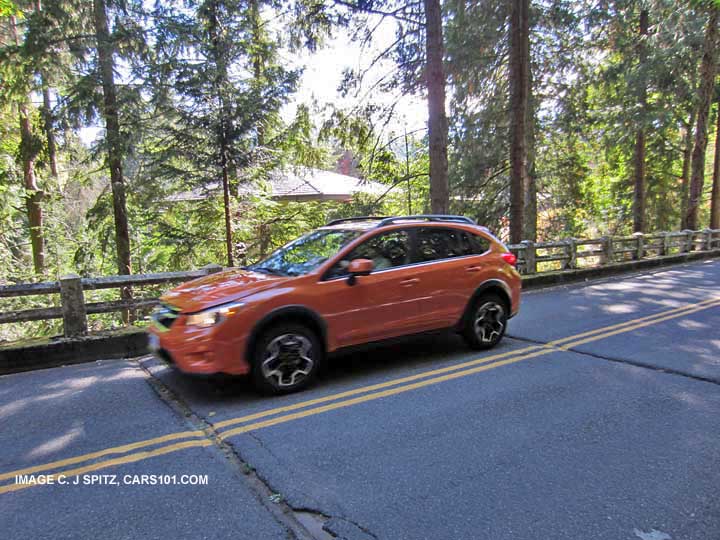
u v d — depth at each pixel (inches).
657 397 182.2
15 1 480.4
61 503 117.0
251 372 180.5
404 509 113.4
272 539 103.3
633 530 105.1
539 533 104.3
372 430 155.8
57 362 233.6
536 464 133.8
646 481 124.7
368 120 524.4
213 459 138.3
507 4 555.8
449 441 147.8
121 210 547.5
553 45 667.4
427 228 230.1
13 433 156.3
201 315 174.7
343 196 868.6
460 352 244.1
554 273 481.4
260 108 527.2
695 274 530.3
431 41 416.2
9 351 221.6
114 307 254.1
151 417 168.4
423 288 219.5
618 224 996.6
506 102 641.6
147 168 536.4
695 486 122.3
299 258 210.7
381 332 208.5
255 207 614.2
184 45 515.5
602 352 241.6
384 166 600.1
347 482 125.3
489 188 705.6
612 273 544.1
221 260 615.8
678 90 709.9
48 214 706.8
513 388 192.9
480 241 247.1
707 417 163.9
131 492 121.6
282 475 128.6
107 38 491.2
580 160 757.3
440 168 422.3
